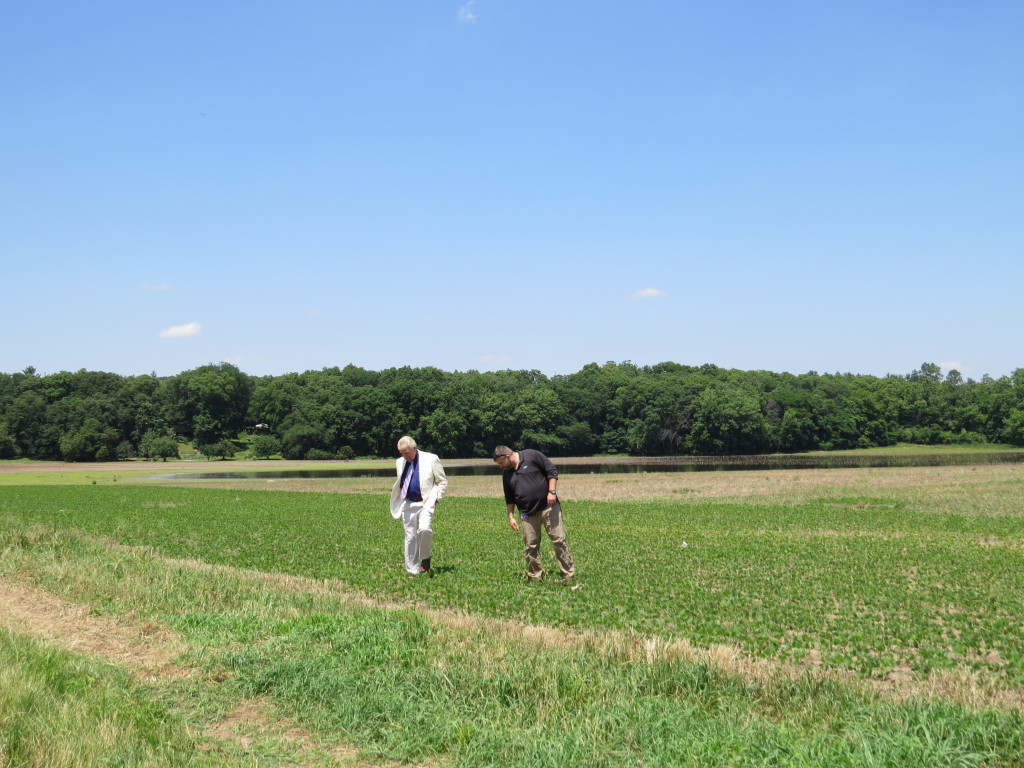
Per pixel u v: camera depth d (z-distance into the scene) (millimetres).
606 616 12086
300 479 73000
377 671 8328
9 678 7699
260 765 6340
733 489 43250
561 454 141375
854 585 14289
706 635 10922
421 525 15672
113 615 11602
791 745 5980
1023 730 6273
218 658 9117
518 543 20875
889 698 7711
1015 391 147375
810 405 139250
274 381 173750
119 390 155000
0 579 14672
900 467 71750
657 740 6332
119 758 6195
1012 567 15977
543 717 7008
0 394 153875
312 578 15812
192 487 56031
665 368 196250
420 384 142750
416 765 6430
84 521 28031
